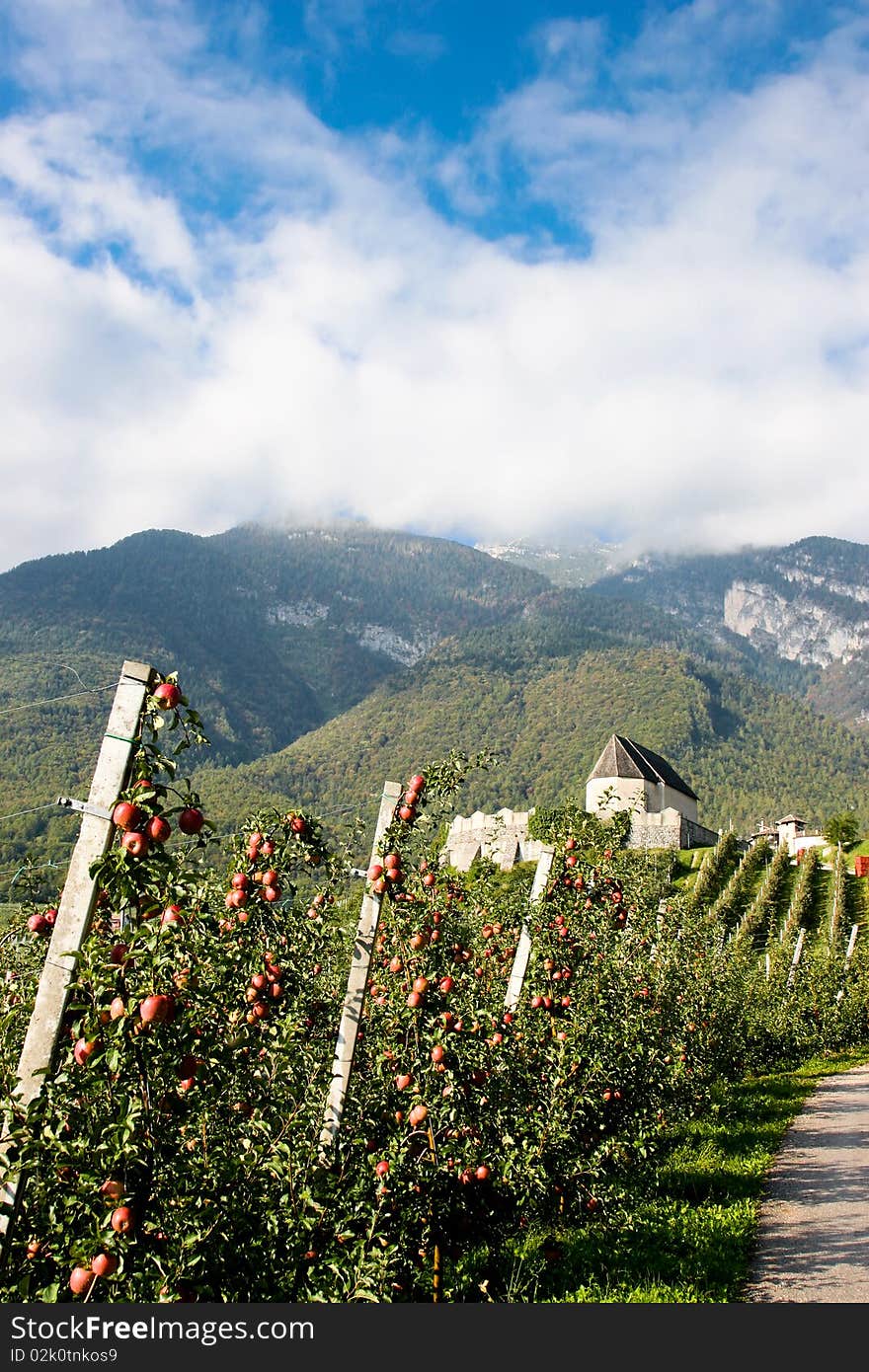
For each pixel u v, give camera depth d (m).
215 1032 6.00
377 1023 8.47
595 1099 10.44
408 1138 7.48
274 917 7.39
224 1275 5.31
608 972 13.11
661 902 19.38
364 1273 5.98
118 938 5.05
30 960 7.50
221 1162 5.41
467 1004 9.13
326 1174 6.45
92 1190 4.70
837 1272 8.66
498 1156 8.62
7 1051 6.25
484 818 83.25
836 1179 12.59
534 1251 8.96
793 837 108.38
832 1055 34.12
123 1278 4.78
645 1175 11.72
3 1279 4.61
